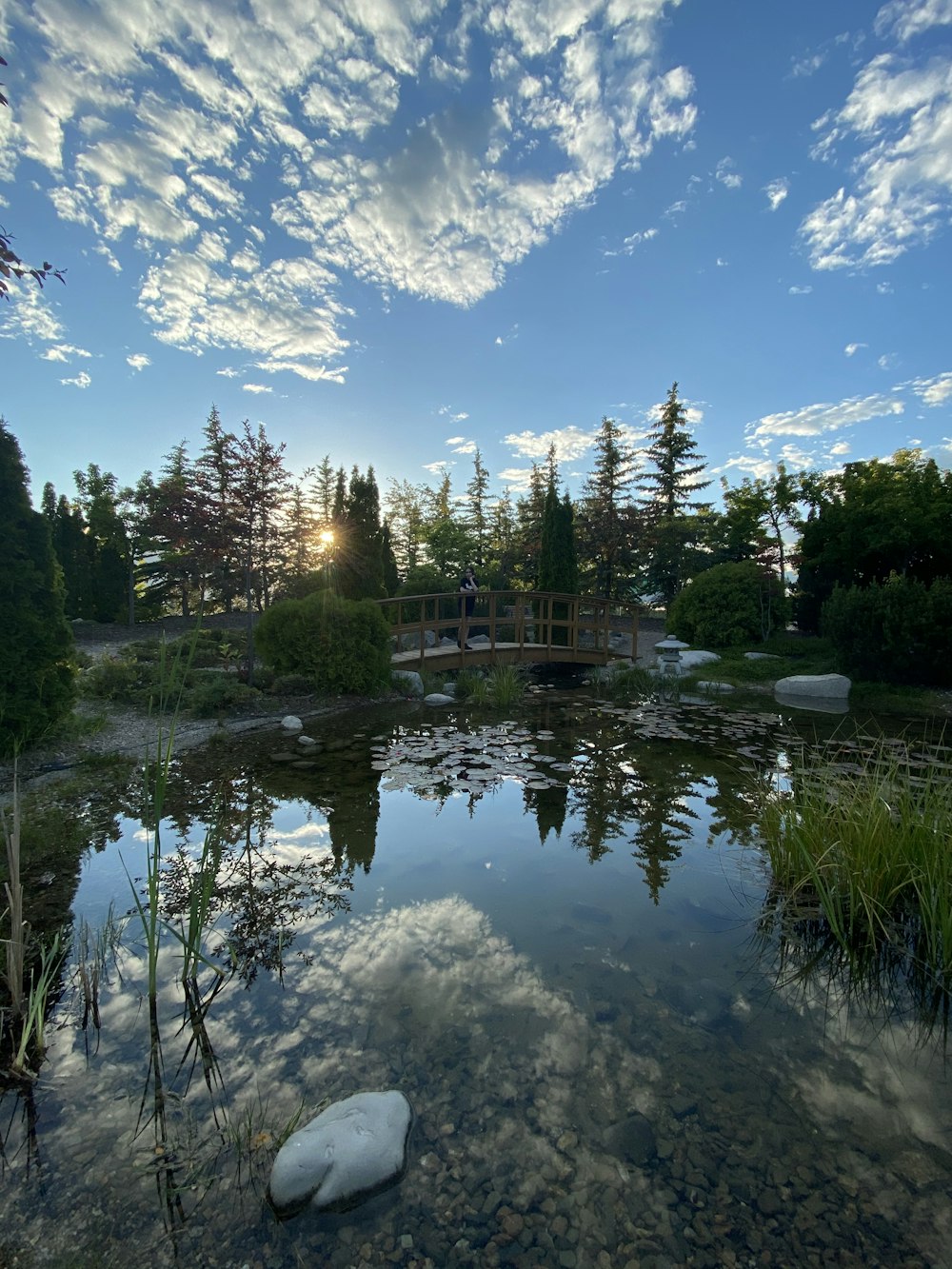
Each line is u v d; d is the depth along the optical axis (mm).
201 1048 1896
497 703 8680
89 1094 1711
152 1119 1629
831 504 13680
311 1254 1278
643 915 2785
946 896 2400
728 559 20172
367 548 12648
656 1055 1888
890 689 9219
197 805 4250
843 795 3434
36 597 5090
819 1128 1617
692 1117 1652
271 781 4820
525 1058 1868
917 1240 1312
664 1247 1300
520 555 24984
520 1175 1475
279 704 8000
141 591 19547
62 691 5281
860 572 12516
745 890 3049
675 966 2375
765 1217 1372
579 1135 1591
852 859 2779
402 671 9750
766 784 4562
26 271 2424
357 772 5082
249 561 9328
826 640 10844
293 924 2668
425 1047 1905
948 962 2299
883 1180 1459
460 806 4293
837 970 2361
